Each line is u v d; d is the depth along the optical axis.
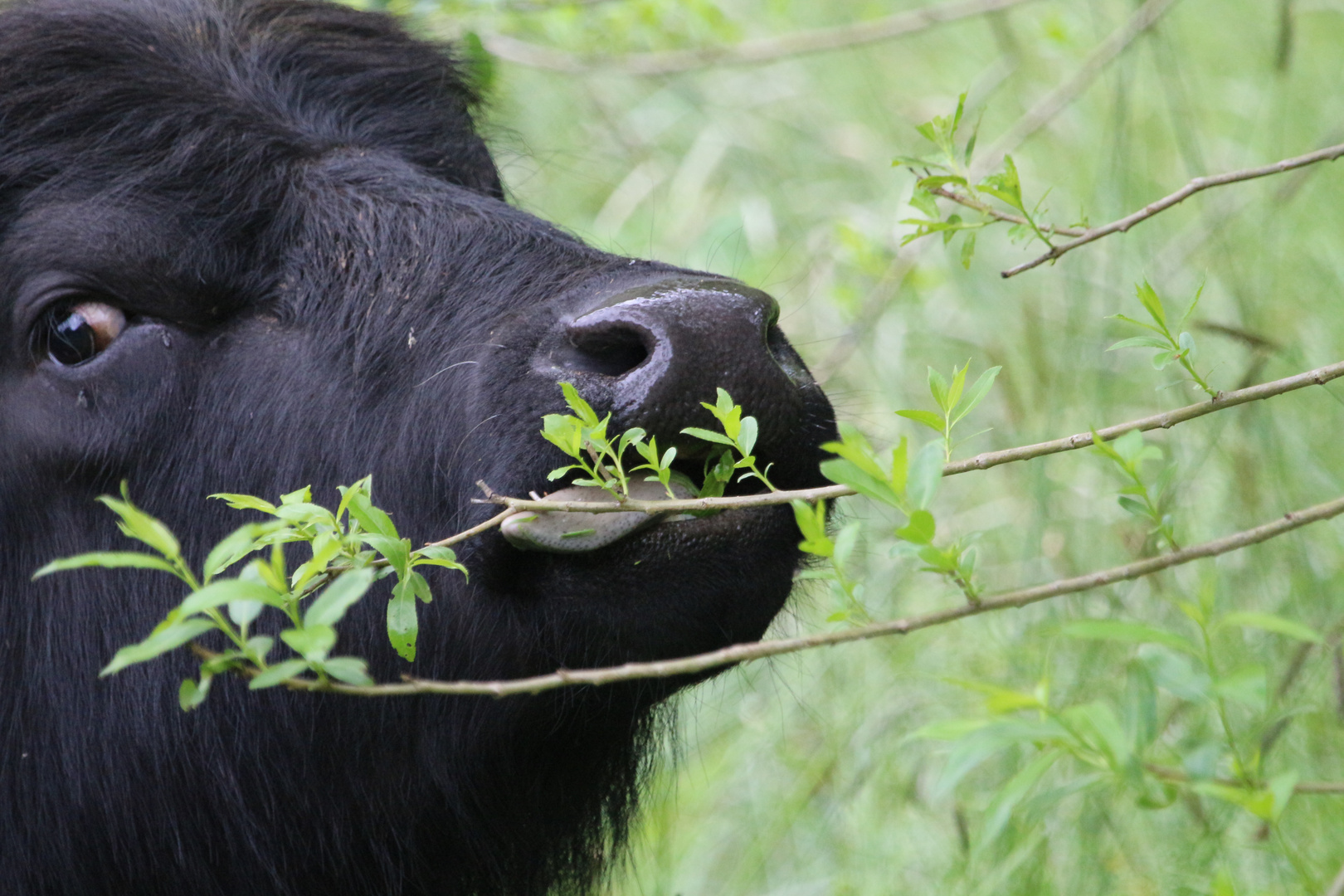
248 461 5.20
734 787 9.25
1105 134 11.41
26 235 5.20
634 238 12.45
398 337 5.16
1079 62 11.88
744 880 8.55
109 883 5.61
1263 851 6.58
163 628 3.42
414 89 6.08
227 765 5.41
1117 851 7.51
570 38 9.52
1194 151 9.59
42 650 5.36
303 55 5.84
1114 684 7.91
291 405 5.19
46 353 5.22
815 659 9.53
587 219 13.08
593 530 4.50
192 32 5.70
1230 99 12.12
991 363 9.79
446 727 5.36
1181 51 12.34
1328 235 10.49
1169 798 3.54
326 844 5.61
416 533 5.06
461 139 6.26
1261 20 12.81
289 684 3.60
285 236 5.37
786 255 11.76
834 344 11.20
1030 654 8.41
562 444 4.05
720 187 13.17
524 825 5.79
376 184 5.48
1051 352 10.46
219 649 5.21
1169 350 4.23
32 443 5.23
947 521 9.74
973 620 9.19
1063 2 12.80
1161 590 7.90
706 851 8.93
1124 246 10.45
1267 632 7.92
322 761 5.46
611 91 13.99
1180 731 7.54
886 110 13.29
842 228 9.34
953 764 3.27
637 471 4.60
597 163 13.58
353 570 3.63
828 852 8.56
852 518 8.83
